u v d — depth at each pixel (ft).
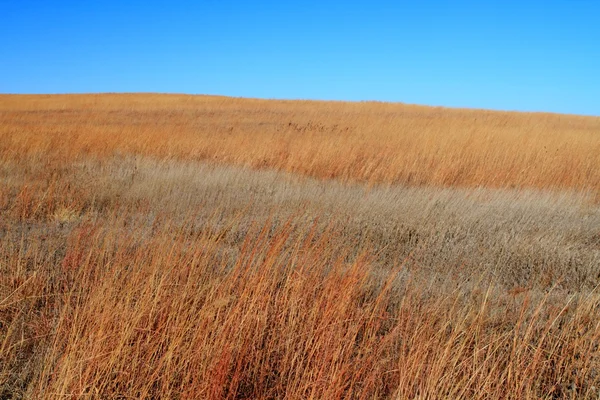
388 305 11.64
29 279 10.96
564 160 31.09
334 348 8.61
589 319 10.42
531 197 23.08
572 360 9.00
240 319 9.50
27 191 18.58
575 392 8.46
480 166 29.14
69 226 16.78
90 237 14.10
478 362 9.06
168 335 8.71
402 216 18.85
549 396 8.68
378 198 21.61
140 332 9.04
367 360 8.78
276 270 11.03
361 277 11.58
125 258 12.39
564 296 12.51
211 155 33.42
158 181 23.99
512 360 8.59
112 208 19.75
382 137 40.47
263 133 45.34
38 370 8.53
